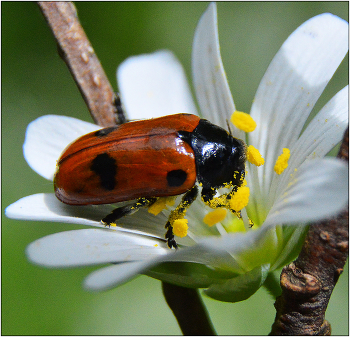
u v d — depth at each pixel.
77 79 0.07
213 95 0.07
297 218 0.06
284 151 0.07
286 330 0.06
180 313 0.07
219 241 0.06
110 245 0.07
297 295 0.06
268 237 0.07
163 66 0.08
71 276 0.09
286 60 0.07
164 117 0.07
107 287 0.06
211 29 0.07
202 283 0.07
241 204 0.07
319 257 0.06
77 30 0.07
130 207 0.07
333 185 0.06
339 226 0.06
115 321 0.09
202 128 0.07
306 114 0.07
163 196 0.07
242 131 0.07
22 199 0.07
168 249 0.07
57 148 0.07
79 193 0.07
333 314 0.09
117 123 0.07
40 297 0.09
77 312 0.09
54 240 0.06
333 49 0.07
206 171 0.07
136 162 0.07
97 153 0.07
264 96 0.07
